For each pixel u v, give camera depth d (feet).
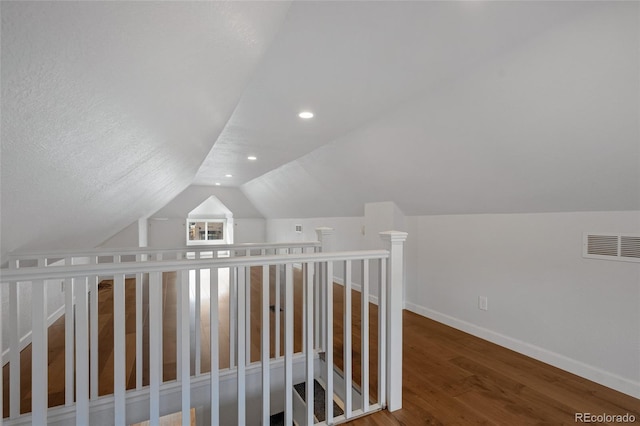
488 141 6.79
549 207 7.43
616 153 5.26
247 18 2.39
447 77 5.85
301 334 9.87
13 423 5.08
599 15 3.91
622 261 6.32
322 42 4.69
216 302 4.83
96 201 4.58
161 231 26.53
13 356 5.17
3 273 3.51
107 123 2.22
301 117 8.14
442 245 10.70
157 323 4.43
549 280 7.63
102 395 6.33
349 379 5.59
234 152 12.37
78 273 3.88
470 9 3.96
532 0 3.76
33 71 1.28
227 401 7.13
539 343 7.86
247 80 4.78
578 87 4.79
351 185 13.12
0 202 2.33
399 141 8.72
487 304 9.18
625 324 6.30
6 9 1.00
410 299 12.11
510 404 6.03
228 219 31.40
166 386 6.32
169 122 3.24
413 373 7.24
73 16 1.11
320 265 8.43
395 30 4.42
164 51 1.85
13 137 1.62
